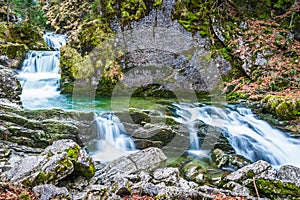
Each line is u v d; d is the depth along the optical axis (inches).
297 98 243.0
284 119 231.8
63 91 296.7
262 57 295.0
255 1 323.0
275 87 279.4
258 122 230.2
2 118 170.9
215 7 313.3
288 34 308.2
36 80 309.4
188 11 308.5
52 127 175.6
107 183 121.6
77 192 112.3
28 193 97.4
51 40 486.3
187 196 106.3
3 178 107.7
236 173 139.9
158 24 303.6
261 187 125.8
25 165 112.5
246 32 309.1
